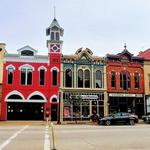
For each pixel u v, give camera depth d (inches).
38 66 1598.2
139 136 724.7
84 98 1627.7
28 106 1562.5
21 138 685.9
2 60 1550.2
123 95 1692.9
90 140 638.5
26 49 1589.6
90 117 1581.0
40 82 1589.6
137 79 1742.1
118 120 1310.3
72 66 1640.0
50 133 815.1
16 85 1553.9
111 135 753.0
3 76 1540.4
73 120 1588.3
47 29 1659.7
